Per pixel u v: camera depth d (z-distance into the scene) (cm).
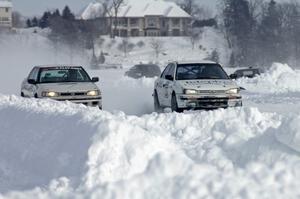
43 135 1639
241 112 1745
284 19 15838
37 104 2127
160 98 3183
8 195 1245
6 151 1764
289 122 1273
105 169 1234
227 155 1303
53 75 3112
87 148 1316
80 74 3152
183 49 18462
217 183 1173
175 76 3002
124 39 19150
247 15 16650
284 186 1167
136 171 1241
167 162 1235
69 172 1329
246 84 5050
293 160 1217
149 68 7931
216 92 2827
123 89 5244
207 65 3062
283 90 4616
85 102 2928
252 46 15700
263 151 1261
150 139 1312
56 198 1201
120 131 1307
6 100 2427
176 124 1747
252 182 1180
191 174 1209
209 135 1499
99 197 1170
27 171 1537
